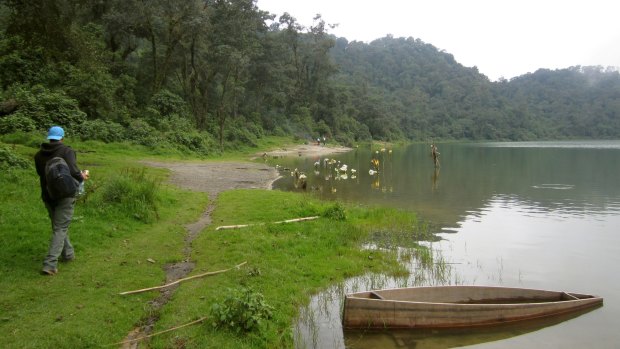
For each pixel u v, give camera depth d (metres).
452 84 140.00
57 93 25.02
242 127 50.41
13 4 16.09
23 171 12.16
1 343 4.82
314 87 75.19
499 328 6.45
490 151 60.06
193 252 8.74
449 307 6.36
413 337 6.11
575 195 19.94
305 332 6.09
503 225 13.54
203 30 34.22
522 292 7.32
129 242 8.88
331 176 26.36
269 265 8.17
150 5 31.58
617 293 7.92
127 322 5.67
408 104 124.00
